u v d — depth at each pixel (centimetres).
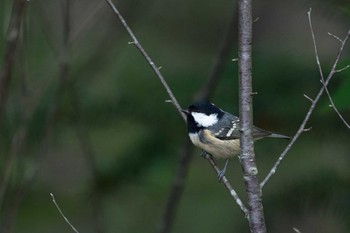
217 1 1270
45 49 1230
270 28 1128
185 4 1273
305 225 1067
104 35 1266
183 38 1241
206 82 1101
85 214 1189
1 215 1192
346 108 879
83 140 1079
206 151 1152
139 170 1095
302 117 1029
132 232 1214
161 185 1100
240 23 797
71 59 1184
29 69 1200
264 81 1038
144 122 1103
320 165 1055
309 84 1027
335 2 1034
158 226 1156
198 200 1209
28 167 1114
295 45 1075
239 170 1231
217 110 1105
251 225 803
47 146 1074
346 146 1045
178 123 1098
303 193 1052
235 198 856
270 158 1085
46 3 1243
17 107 1157
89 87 1145
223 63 1095
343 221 1034
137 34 1254
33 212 1192
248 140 802
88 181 1118
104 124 1105
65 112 1145
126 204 1165
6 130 1152
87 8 1266
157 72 891
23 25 1059
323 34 1075
